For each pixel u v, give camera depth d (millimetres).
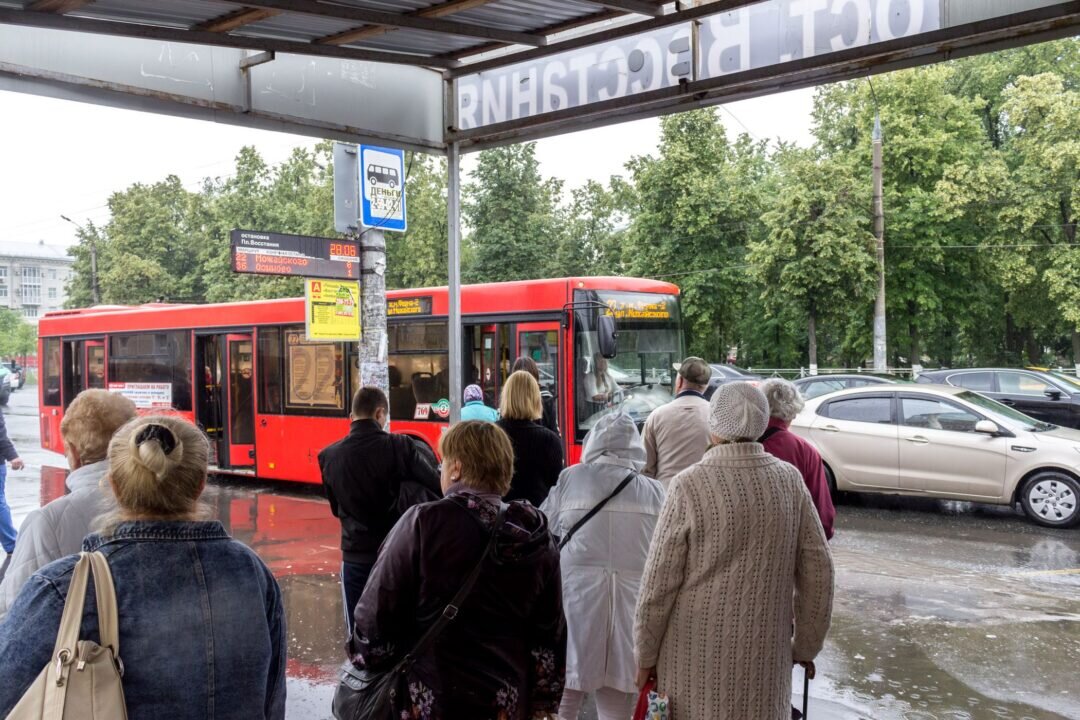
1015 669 5598
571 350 10750
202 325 14555
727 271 32188
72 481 2936
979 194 28000
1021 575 8031
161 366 15258
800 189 28500
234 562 2133
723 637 2926
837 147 34375
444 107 6875
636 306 11297
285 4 4270
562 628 2807
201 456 2170
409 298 12344
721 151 32969
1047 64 32688
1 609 2648
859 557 8773
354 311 11445
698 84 5473
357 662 2676
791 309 30375
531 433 4797
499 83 6484
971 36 4711
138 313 15688
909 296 29203
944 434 10688
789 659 3051
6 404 41906
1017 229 28453
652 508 4031
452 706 2588
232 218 44562
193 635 1988
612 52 5859
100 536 2049
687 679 2975
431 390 12094
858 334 31422
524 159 39344
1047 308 30328
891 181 29594
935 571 8180
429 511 2672
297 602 7254
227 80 5844
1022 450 10227
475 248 39219
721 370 23016
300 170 44469
